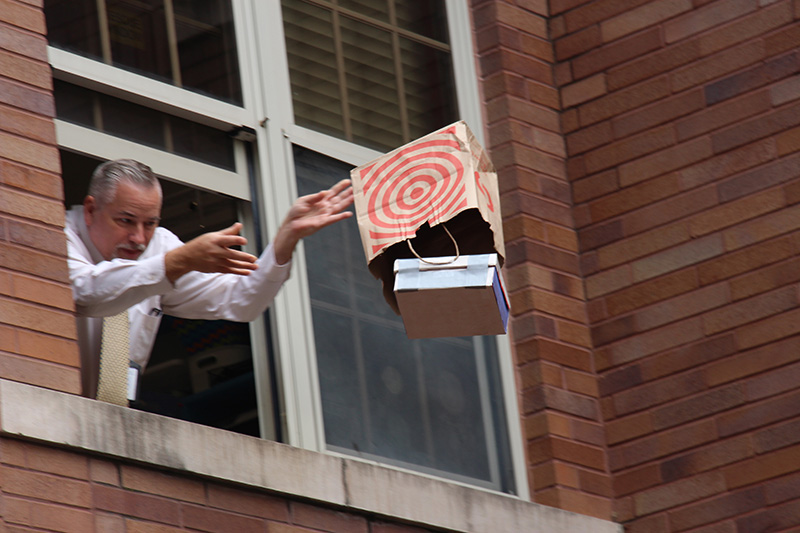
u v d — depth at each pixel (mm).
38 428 10812
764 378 14516
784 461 14266
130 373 11992
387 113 15117
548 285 15336
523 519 13969
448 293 11625
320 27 14859
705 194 15148
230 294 12188
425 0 15891
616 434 15172
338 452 13516
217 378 13789
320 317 13867
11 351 11047
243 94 13984
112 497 11148
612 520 14969
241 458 11953
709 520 14539
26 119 11781
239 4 14242
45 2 12938
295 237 11938
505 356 15055
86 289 11555
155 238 12508
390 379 14203
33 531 10625
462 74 15805
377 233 12039
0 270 11195
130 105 13266
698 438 14742
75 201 14211
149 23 13547
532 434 14875
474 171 11945
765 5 15180
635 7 15891
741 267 14828
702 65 15406
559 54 16266
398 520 12992
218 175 13641
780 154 14828
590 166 15836
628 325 15320
